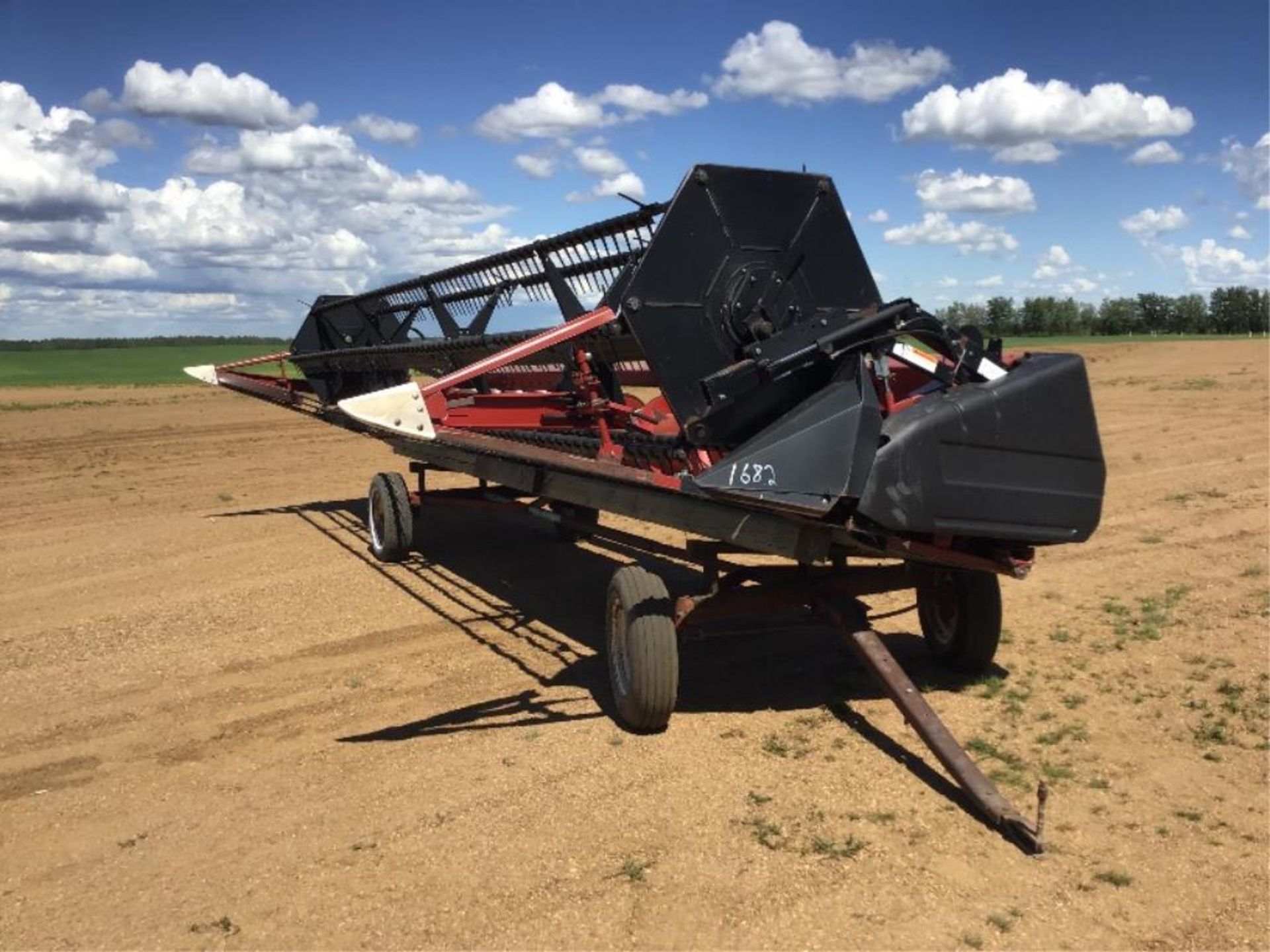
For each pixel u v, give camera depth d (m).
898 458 5.22
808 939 3.99
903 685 5.52
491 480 8.14
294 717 6.39
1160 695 6.42
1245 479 14.26
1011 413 5.49
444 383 6.12
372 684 6.95
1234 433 19.44
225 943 4.04
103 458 20.20
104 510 13.94
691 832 4.81
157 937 4.09
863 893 4.30
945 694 6.50
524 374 10.69
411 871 4.53
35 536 12.21
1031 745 5.73
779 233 6.05
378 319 12.28
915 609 8.34
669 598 5.89
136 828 5.00
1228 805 5.04
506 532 11.98
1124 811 4.99
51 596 9.40
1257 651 7.17
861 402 5.24
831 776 5.38
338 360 12.21
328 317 12.98
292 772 5.59
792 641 7.65
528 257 8.56
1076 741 5.79
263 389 12.82
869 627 5.88
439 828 4.90
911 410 5.40
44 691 6.93
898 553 5.62
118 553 11.14
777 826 4.85
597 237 7.34
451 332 10.55
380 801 5.20
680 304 5.82
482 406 8.52
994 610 6.52
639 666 5.77
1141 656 7.12
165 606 8.95
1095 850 4.64
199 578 9.93
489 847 4.71
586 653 7.54
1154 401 26.95
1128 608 8.23
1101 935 4.02
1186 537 10.70
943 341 5.71
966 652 6.67
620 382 8.57
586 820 4.94
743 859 4.57
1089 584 8.99
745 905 4.22
